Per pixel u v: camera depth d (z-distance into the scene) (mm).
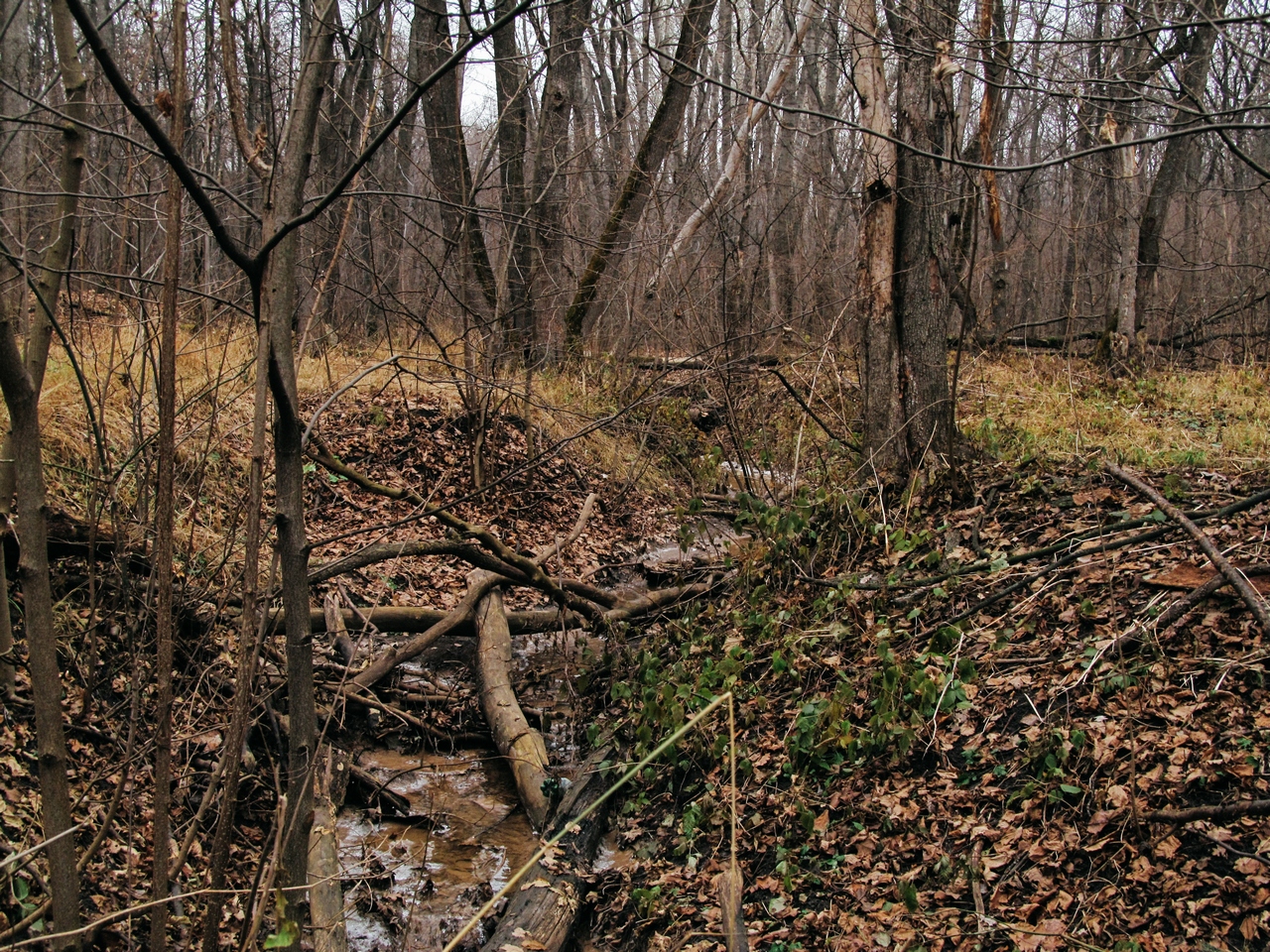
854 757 4887
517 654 7848
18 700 4320
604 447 12109
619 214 14078
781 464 9836
